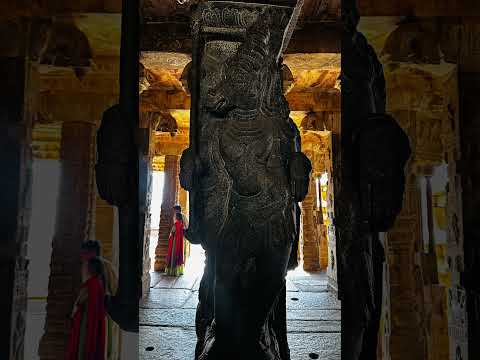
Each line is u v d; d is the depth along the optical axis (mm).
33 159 3182
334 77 5586
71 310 2984
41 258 3084
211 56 2439
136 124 2756
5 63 3186
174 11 4105
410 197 3270
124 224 2771
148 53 4238
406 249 3258
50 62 3258
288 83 4605
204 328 2615
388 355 3238
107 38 3270
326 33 4336
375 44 3338
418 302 3248
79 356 2875
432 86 3314
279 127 2371
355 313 2678
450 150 3293
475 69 3316
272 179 2293
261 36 2367
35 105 3227
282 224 2262
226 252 2242
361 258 2693
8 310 2943
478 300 3117
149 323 4621
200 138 2395
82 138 3207
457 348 3170
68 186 3180
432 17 3342
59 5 3271
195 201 2357
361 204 2699
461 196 3248
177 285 6949
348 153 2756
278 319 2744
